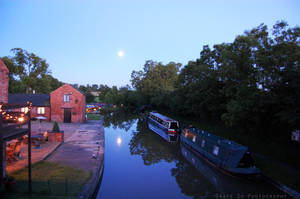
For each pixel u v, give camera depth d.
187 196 11.99
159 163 17.98
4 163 9.97
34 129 26.12
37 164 13.30
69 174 11.90
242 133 21.09
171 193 12.35
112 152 21.09
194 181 14.27
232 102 16.70
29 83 51.44
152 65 72.56
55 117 34.84
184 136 23.52
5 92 14.43
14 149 13.81
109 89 101.00
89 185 10.58
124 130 34.91
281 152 15.30
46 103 35.06
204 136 18.92
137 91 73.75
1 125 8.82
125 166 17.02
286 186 11.59
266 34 15.59
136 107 76.62
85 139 22.06
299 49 13.41
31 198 8.60
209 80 24.17
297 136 15.14
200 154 18.59
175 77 69.00
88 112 60.97
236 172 13.23
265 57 14.22
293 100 12.30
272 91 14.62
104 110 69.44
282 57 13.48
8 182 9.19
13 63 45.62
